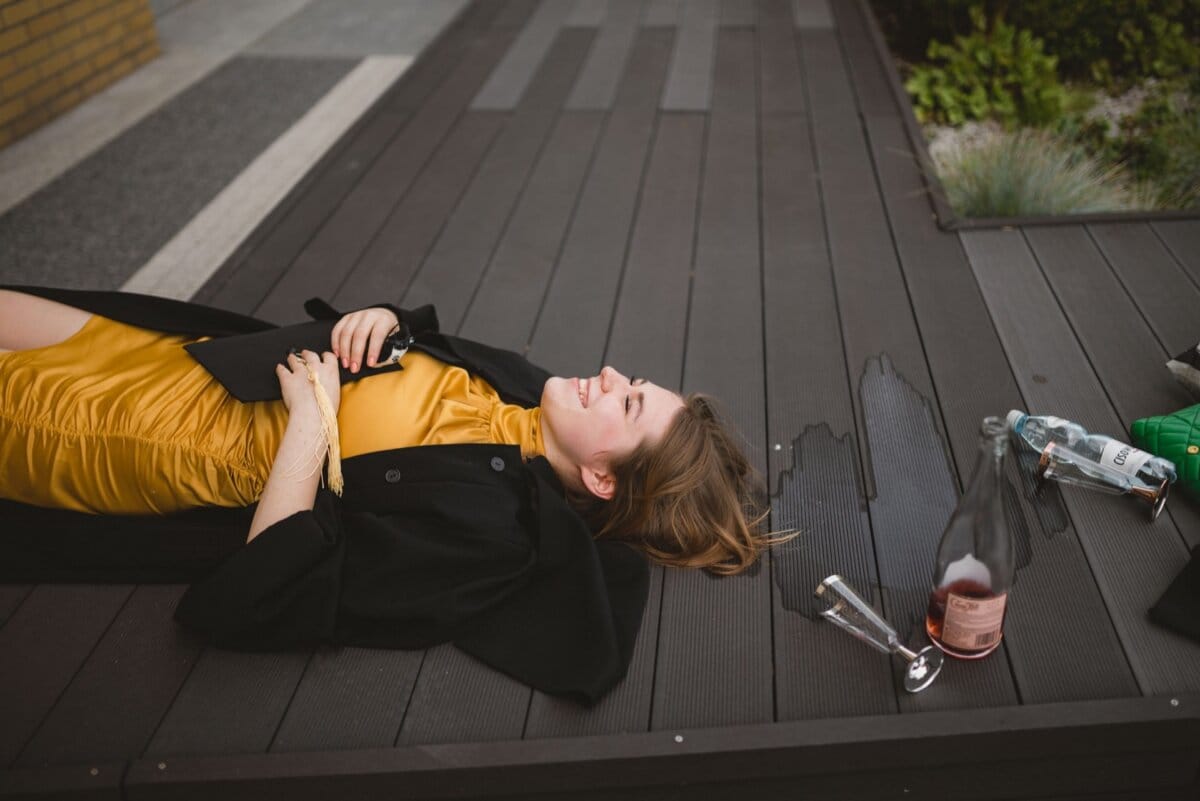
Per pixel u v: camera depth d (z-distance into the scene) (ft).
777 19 16.60
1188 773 5.53
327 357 6.41
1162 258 9.73
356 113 14.35
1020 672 5.68
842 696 5.61
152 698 5.72
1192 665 5.67
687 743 5.36
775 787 5.52
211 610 5.72
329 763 5.31
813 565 6.51
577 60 15.30
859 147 12.33
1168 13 15.69
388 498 6.14
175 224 11.62
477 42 16.20
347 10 18.71
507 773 5.33
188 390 6.48
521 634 5.98
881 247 10.24
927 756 5.41
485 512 6.14
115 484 6.37
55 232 11.54
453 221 11.04
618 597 6.22
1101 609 6.06
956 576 5.57
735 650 5.94
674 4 17.49
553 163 12.26
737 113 13.37
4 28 13.39
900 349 8.62
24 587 6.51
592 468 6.41
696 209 11.12
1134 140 13.66
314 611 5.84
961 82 14.48
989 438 5.18
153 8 19.13
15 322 6.78
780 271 9.89
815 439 7.63
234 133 13.91
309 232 10.91
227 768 5.30
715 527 6.47
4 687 5.81
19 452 6.37
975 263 9.86
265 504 5.89
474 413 6.60
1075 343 8.57
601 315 9.32
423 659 5.94
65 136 14.03
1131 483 6.79
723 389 8.25
